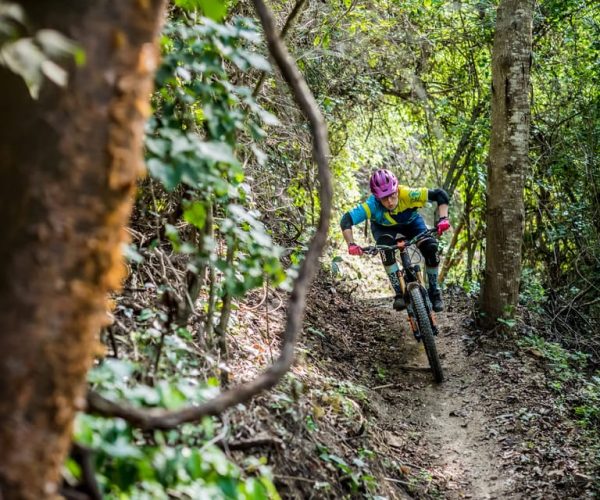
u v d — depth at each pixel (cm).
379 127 1161
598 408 639
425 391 684
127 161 204
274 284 353
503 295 793
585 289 930
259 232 345
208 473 261
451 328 835
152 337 387
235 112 319
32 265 189
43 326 191
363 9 855
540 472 539
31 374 190
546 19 986
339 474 426
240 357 496
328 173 251
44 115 188
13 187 188
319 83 890
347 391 573
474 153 1043
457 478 544
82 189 194
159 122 324
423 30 1020
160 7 211
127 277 449
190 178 268
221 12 279
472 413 637
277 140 705
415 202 707
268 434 388
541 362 735
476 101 1066
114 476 242
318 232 252
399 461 535
